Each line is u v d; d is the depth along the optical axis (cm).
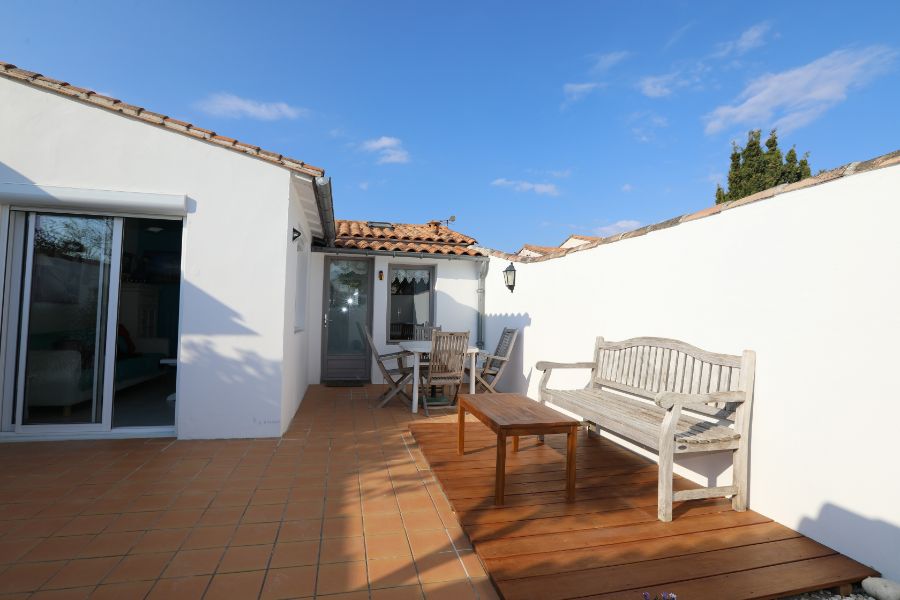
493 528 253
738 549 232
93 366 431
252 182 445
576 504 290
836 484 233
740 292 297
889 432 211
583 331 487
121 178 420
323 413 566
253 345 443
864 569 214
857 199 227
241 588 200
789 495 258
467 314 845
